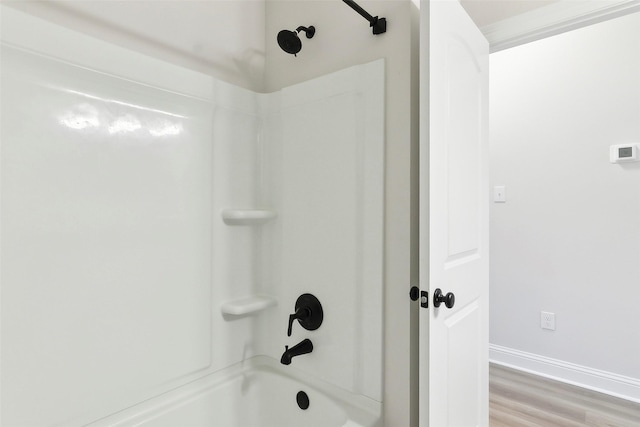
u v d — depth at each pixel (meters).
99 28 1.10
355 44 1.31
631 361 2.29
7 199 0.91
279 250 1.51
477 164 1.38
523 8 1.38
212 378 1.38
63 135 1.00
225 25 1.46
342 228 1.31
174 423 1.22
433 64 1.03
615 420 2.03
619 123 2.32
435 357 1.04
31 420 0.95
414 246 1.18
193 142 1.31
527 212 2.69
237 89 1.46
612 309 2.36
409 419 1.15
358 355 1.27
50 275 0.98
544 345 2.62
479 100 1.39
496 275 2.84
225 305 1.42
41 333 0.96
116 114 1.11
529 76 2.67
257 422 1.48
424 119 1.02
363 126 1.27
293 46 1.34
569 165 2.51
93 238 1.06
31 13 0.97
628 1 1.17
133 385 1.15
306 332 1.42
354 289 1.28
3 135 0.90
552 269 2.58
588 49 2.44
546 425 1.98
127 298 1.14
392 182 1.20
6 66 0.90
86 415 1.05
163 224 1.23
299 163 1.45
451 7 1.14
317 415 1.31
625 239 2.31
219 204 1.41
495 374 2.64
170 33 1.28
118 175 1.11
